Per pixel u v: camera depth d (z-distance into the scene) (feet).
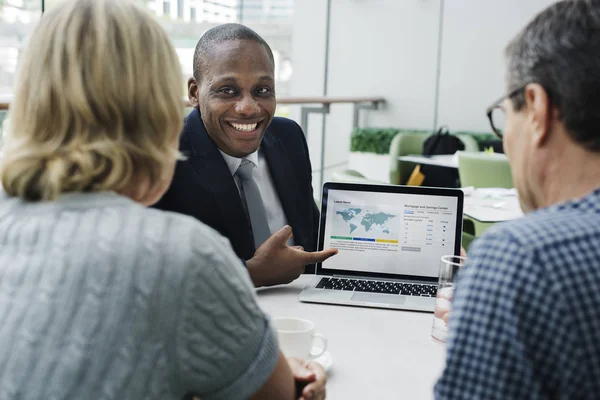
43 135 2.64
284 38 18.34
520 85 2.53
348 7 21.04
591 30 2.35
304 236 6.68
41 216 2.61
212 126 5.99
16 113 2.70
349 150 20.79
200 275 2.54
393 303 5.31
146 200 2.85
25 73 2.67
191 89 6.20
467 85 20.57
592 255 2.23
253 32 6.07
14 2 7.93
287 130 6.89
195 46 6.12
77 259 2.49
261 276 5.47
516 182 2.69
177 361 2.53
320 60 20.93
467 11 20.27
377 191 5.92
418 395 3.83
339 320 4.98
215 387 2.65
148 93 2.67
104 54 2.59
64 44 2.60
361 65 21.20
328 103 16.01
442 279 4.64
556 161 2.48
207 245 2.60
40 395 2.40
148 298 2.48
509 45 2.68
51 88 2.60
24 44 2.74
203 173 5.91
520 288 2.21
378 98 20.74
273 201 6.59
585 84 2.33
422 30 20.68
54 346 2.43
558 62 2.39
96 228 2.55
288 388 2.91
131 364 2.46
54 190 2.60
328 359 4.15
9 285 2.52
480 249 2.37
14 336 2.45
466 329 2.27
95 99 2.59
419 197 5.87
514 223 2.38
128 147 2.65
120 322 2.45
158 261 2.51
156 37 2.72
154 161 2.70
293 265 5.55
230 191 5.95
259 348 2.73
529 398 2.19
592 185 2.44
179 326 2.50
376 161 20.61
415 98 21.02
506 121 2.70
